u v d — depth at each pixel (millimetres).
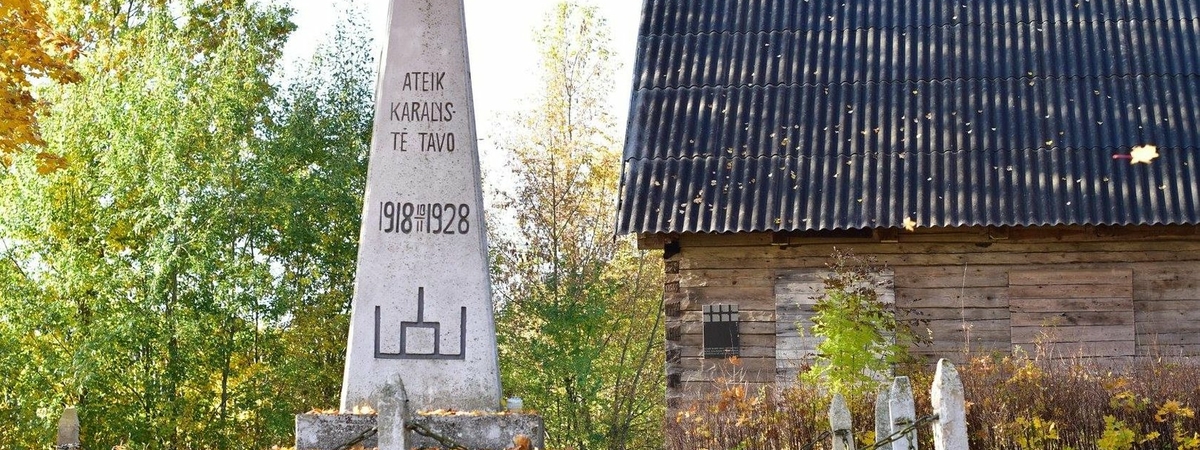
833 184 16141
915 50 17922
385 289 10258
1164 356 15320
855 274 13438
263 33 26266
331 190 24609
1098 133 16516
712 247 16547
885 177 16172
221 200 22719
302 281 25453
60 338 23391
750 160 16453
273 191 23219
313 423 10016
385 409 8305
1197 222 15305
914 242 16328
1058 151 16297
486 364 10203
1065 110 16859
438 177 10289
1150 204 15562
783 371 16188
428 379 10195
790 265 16375
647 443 30172
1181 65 17328
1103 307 16078
